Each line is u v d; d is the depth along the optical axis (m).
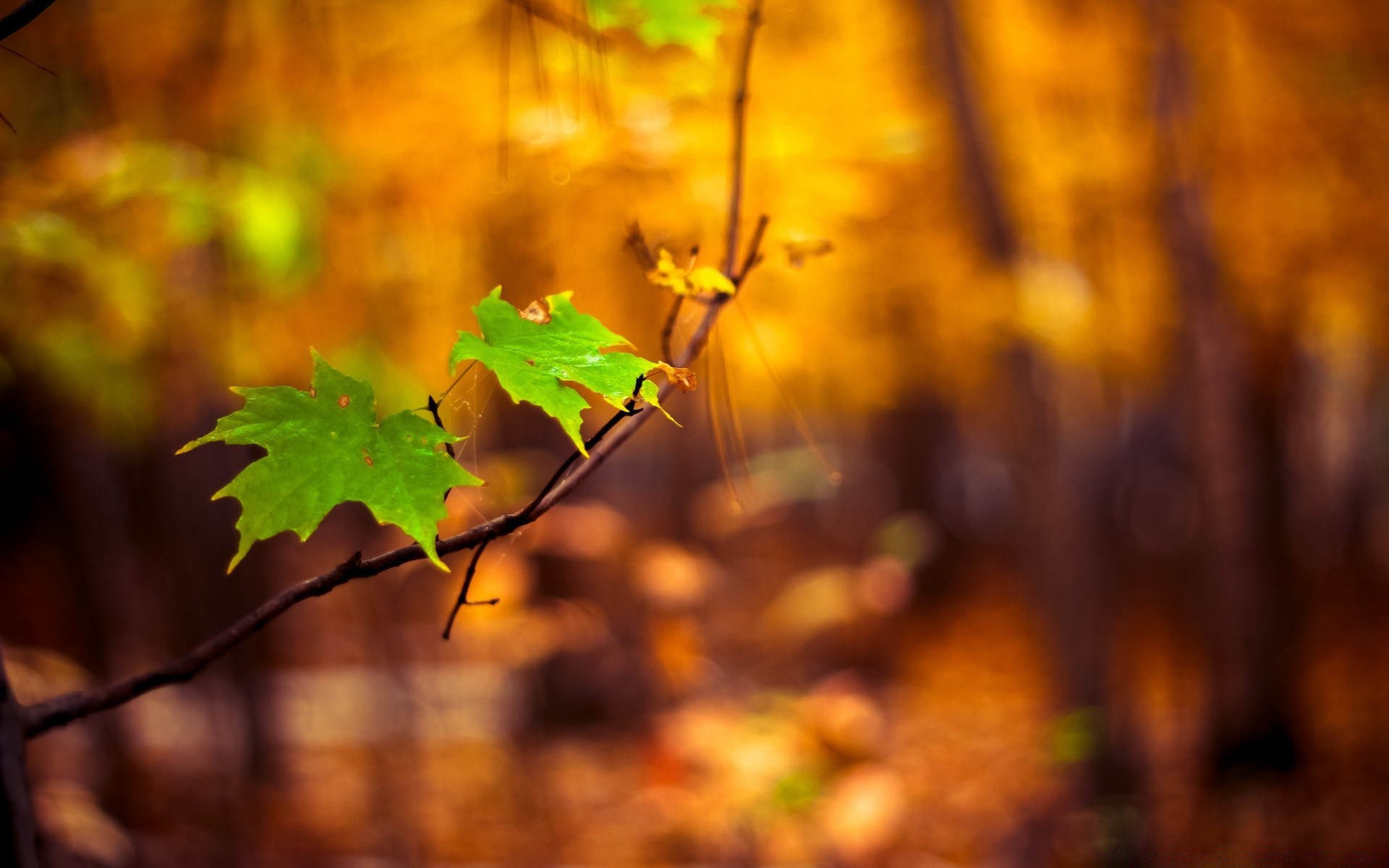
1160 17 3.67
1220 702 5.63
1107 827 4.14
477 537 1.06
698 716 3.36
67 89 2.68
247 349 3.02
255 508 0.91
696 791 3.19
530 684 6.60
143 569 5.31
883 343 3.91
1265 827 5.13
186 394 3.80
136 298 2.48
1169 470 13.91
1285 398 6.15
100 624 4.73
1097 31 3.76
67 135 2.62
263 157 2.62
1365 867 4.69
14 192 2.24
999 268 3.53
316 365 1.03
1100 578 4.09
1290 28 3.47
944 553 11.34
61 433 4.49
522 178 2.42
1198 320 4.47
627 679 6.31
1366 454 14.21
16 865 0.97
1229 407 5.16
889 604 4.73
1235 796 5.39
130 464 5.34
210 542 5.82
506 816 5.50
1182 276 4.16
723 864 4.01
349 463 0.96
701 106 2.27
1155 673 8.08
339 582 1.06
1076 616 4.09
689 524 7.00
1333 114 3.59
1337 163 3.74
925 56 3.49
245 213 2.38
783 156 2.24
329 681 8.31
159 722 6.61
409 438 1.00
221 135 2.70
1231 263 4.20
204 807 4.76
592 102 2.27
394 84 2.71
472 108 2.58
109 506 4.81
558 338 1.07
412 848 5.05
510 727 6.88
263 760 6.13
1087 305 3.89
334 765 6.65
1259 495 5.44
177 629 5.31
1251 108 3.74
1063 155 3.89
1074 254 4.02
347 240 2.81
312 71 2.80
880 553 9.10
